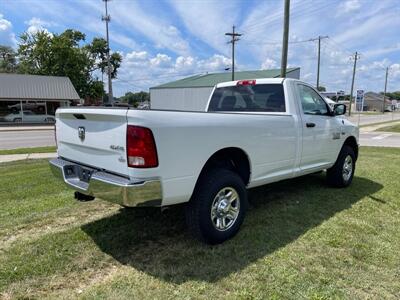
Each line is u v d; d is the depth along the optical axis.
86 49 51.72
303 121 4.84
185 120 3.28
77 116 3.61
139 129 3.00
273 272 3.16
